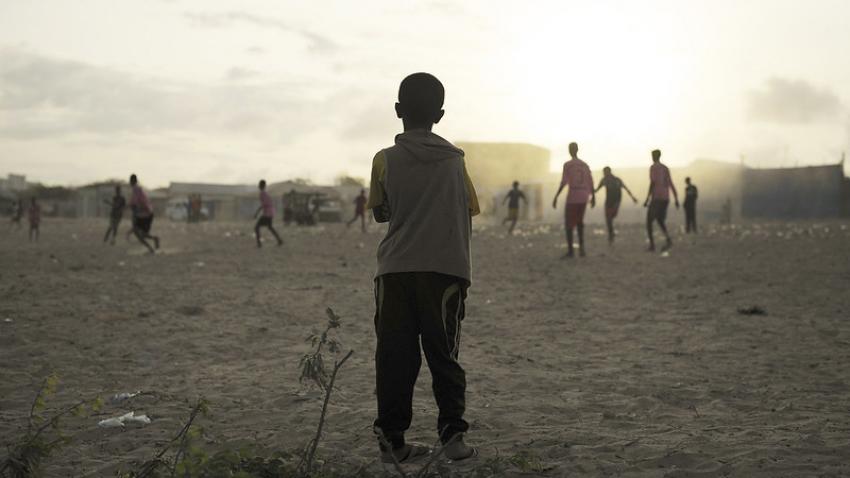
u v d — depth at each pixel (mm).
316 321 7477
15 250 17938
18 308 7965
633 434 3652
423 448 3322
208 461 2492
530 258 14938
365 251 18000
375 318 3256
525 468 3031
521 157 63531
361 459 3277
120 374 5188
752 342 6266
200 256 16078
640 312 8000
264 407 4289
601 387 4738
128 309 8094
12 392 4668
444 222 3146
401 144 3229
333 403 4363
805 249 16750
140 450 3467
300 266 13805
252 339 6520
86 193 71812
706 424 3840
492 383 4875
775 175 46969
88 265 13625
